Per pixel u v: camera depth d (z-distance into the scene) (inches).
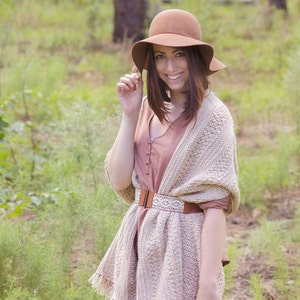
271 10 625.3
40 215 216.4
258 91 426.0
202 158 136.1
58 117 355.6
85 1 699.4
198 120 136.5
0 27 555.8
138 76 144.8
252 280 200.7
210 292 131.8
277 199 278.5
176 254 135.2
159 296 134.8
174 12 139.5
